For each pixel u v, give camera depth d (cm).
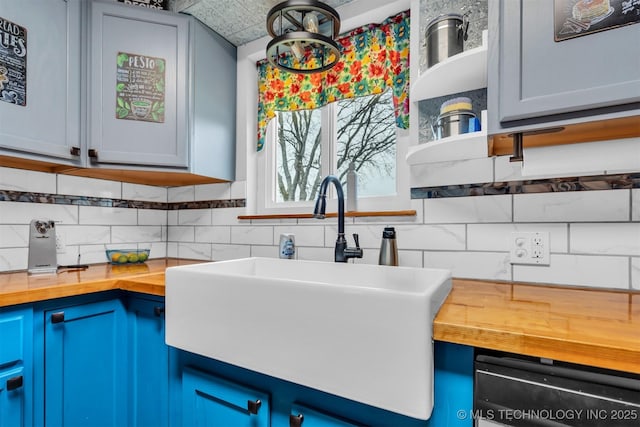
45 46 127
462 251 119
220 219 183
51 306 107
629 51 65
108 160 141
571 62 70
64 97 133
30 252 135
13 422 98
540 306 78
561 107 71
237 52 185
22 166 143
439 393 66
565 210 104
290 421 78
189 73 155
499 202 113
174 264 170
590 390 54
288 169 183
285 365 76
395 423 69
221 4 149
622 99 65
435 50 108
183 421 102
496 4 79
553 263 105
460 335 63
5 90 117
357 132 164
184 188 196
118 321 125
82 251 164
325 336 71
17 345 99
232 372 93
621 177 97
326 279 123
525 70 75
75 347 113
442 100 123
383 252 116
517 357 61
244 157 178
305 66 167
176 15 153
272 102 178
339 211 124
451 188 122
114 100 142
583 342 54
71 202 160
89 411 116
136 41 146
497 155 111
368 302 66
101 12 140
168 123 151
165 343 106
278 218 163
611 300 85
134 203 185
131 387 123
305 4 105
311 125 178
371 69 150
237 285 84
